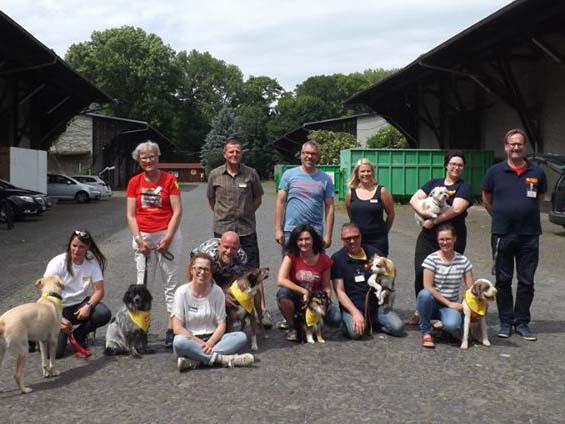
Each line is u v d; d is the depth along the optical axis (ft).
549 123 79.10
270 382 16.30
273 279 31.48
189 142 322.34
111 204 105.91
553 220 50.26
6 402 14.99
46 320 16.31
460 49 77.97
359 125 172.45
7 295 27.40
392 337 20.77
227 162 21.50
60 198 112.98
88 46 267.39
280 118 291.17
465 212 21.16
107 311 19.74
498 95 81.76
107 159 171.53
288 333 20.62
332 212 22.12
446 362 17.97
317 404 14.67
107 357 18.69
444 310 19.85
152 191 20.02
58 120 121.90
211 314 18.30
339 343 20.15
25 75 96.68
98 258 20.08
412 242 46.88
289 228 21.79
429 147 122.72
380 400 14.92
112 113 261.24
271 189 163.94
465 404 14.65
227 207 21.35
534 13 62.08
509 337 20.54
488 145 97.81
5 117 96.94
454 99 108.99
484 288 18.99
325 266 20.88
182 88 319.06
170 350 19.40
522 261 20.57
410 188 89.40
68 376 16.93
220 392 15.56
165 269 20.12
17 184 86.58
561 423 13.53
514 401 14.84
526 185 20.29
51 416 14.07
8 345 15.29
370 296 20.95
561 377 16.58
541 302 25.90
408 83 107.24
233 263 20.38
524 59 79.00
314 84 338.34
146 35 271.49
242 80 376.07
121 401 14.99
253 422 13.60
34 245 46.52
